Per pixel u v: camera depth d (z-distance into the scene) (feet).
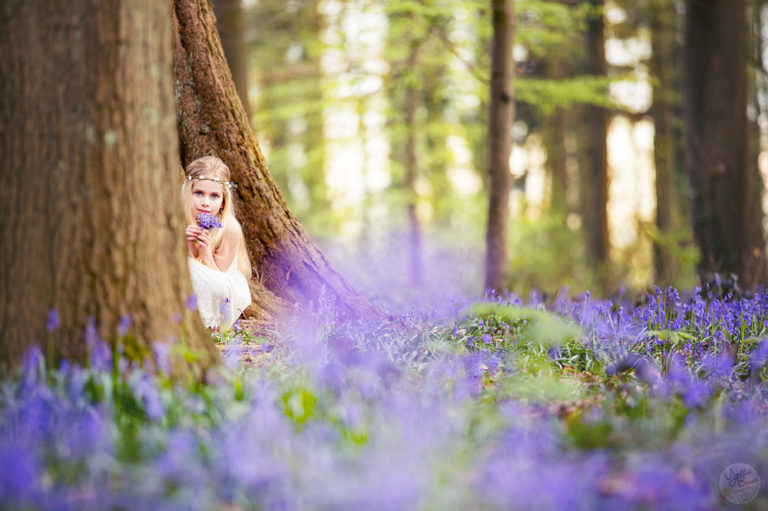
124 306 12.81
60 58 12.67
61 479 9.76
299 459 10.25
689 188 35.76
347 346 16.65
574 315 22.41
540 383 14.76
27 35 12.76
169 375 12.78
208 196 19.57
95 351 11.84
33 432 10.66
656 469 9.91
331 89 52.95
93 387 11.93
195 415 11.77
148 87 13.15
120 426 11.34
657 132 60.59
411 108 59.21
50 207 12.74
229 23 32.22
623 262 64.03
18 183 12.83
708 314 20.04
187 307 13.71
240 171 21.03
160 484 9.66
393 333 18.78
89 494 9.53
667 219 60.54
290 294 21.01
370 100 57.36
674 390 14.20
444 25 45.16
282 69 60.03
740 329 19.19
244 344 17.95
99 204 12.74
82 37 12.66
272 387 13.39
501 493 9.54
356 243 66.74
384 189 65.72
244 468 9.61
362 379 13.20
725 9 34.68
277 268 21.06
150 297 13.07
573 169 86.79
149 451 10.56
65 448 10.36
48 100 12.71
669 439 11.67
